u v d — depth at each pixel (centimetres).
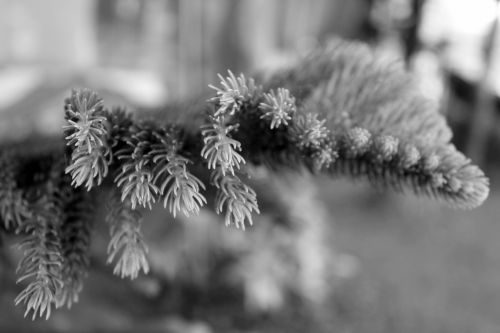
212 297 160
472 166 38
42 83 117
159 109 51
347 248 224
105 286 114
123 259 35
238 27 183
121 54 201
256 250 164
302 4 269
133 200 31
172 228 112
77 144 31
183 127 39
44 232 38
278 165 40
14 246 37
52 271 35
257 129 38
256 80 48
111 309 112
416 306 185
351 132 37
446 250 228
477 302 189
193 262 144
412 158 36
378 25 264
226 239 157
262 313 170
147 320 117
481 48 217
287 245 166
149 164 33
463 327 173
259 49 188
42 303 32
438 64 216
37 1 150
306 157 38
